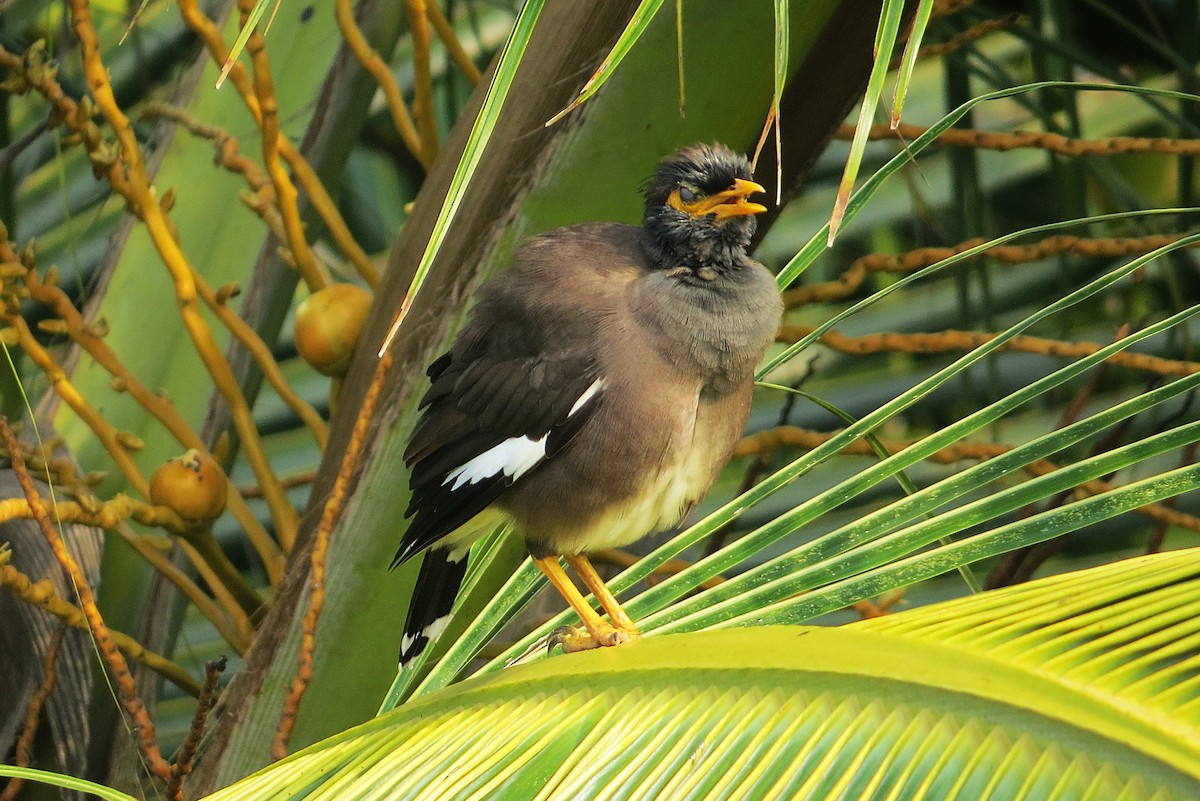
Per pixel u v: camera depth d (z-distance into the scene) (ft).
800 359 35.47
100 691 25.26
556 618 18.49
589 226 22.72
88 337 23.15
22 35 33.47
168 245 22.97
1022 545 13.62
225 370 23.63
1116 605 11.05
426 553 22.84
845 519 32.96
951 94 29.91
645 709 12.07
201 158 31.24
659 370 21.97
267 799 13.04
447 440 22.48
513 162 22.17
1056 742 10.07
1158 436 13.41
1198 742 9.54
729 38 20.98
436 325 22.29
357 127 29.14
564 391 22.02
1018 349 24.06
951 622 11.68
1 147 29.45
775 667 11.69
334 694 21.36
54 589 22.71
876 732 10.80
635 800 11.40
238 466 37.58
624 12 21.03
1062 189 29.01
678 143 21.89
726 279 22.29
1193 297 33.27
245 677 21.50
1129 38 36.19
